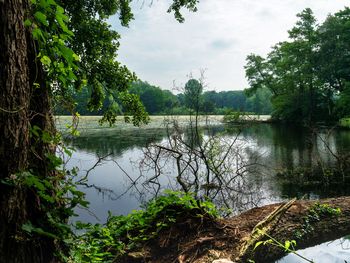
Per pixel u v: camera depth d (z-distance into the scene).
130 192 10.97
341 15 49.44
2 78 2.73
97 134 31.45
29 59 3.13
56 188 3.18
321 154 17.84
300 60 50.59
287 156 17.48
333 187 11.19
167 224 5.09
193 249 4.71
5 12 2.76
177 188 11.41
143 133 31.70
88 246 4.31
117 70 15.52
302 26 50.91
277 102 54.25
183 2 15.81
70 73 3.31
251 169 14.20
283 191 10.82
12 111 2.73
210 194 10.52
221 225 5.22
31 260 2.90
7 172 2.78
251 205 9.38
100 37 15.09
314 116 48.91
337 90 48.78
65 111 3.75
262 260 4.77
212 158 11.83
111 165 16.11
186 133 13.23
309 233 5.50
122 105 16.19
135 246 4.74
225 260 4.36
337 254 4.93
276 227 5.41
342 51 46.62
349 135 27.52
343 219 5.93
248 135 30.17
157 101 72.06
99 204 9.61
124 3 16.17
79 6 14.49
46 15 3.09
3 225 2.75
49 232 3.02
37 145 3.09
